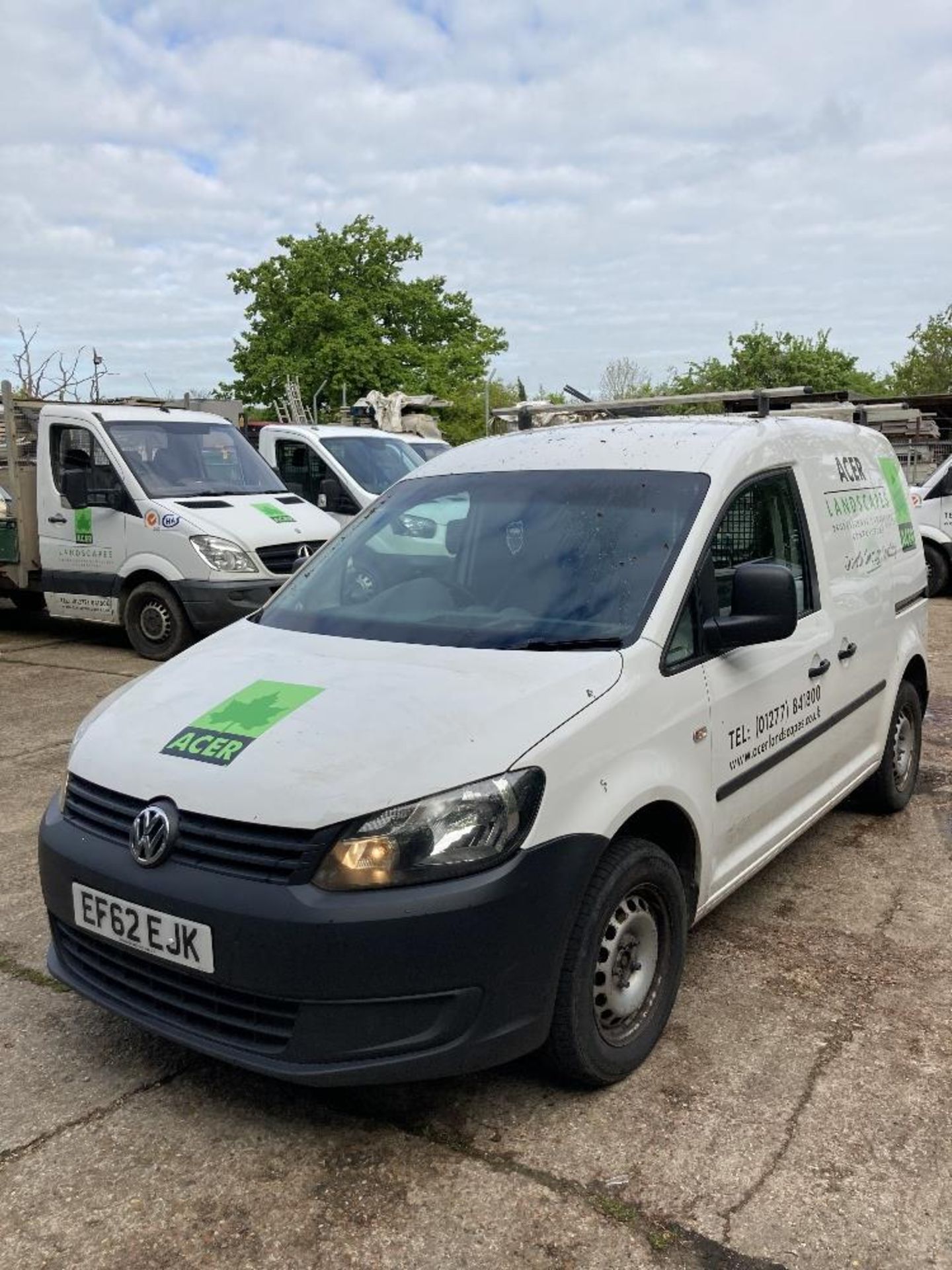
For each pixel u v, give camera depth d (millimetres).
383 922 2689
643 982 3314
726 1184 2811
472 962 2750
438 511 4199
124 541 9672
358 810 2758
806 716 4246
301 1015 2729
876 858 5051
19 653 10227
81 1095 3219
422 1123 3066
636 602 3494
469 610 3678
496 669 3256
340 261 39312
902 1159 2906
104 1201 2770
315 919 2689
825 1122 3064
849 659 4641
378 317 40375
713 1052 3416
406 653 3457
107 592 9906
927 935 4254
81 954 3236
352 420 20125
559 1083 3223
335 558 4316
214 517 9414
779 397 5340
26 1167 2900
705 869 3582
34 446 10844
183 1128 3057
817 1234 2637
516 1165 2885
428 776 2818
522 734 2951
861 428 5410
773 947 4141
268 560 9500
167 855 2914
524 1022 2875
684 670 3447
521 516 3973
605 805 3029
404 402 20078
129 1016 3033
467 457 4539
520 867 2809
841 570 4645
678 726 3365
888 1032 3535
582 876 2943
